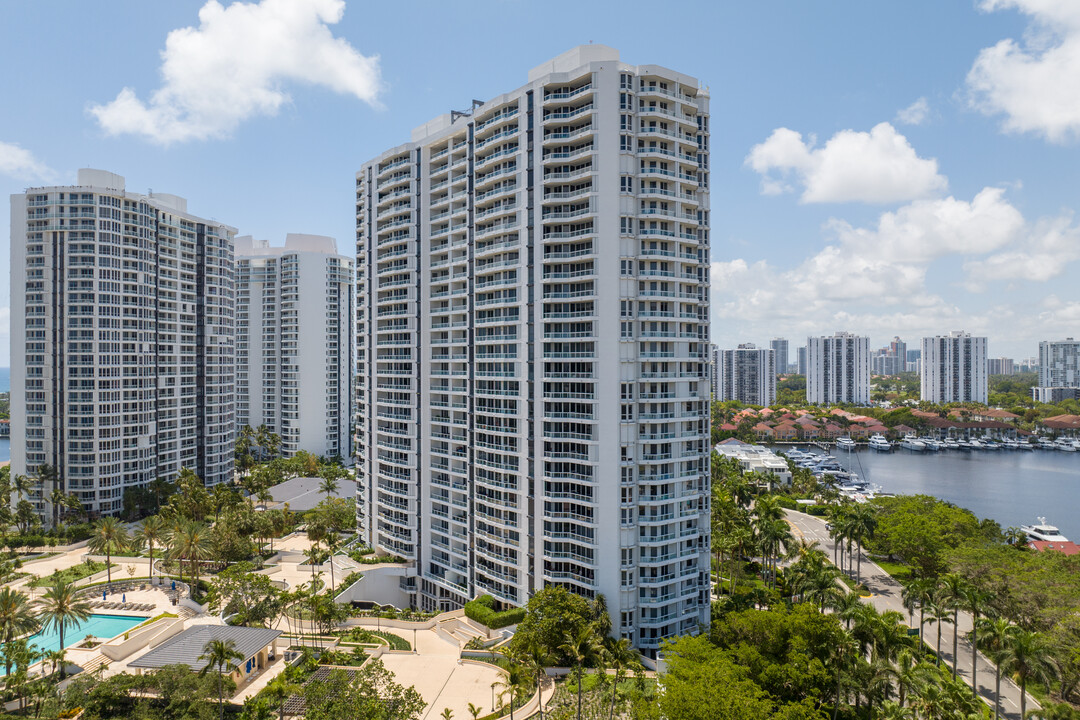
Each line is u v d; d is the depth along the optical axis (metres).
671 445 90.38
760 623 76.12
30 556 133.25
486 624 94.38
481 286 103.25
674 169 91.69
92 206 151.00
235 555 126.31
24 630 81.69
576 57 93.44
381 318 122.94
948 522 127.69
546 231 92.75
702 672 63.94
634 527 87.69
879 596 115.69
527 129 94.88
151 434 161.38
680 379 91.50
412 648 93.00
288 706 74.00
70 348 149.88
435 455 114.56
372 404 128.12
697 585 93.00
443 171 111.50
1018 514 187.12
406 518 120.00
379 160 125.12
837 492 188.00
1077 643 78.00
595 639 73.94
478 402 105.06
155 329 164.38
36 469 149.50
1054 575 95.25
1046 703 80.38
